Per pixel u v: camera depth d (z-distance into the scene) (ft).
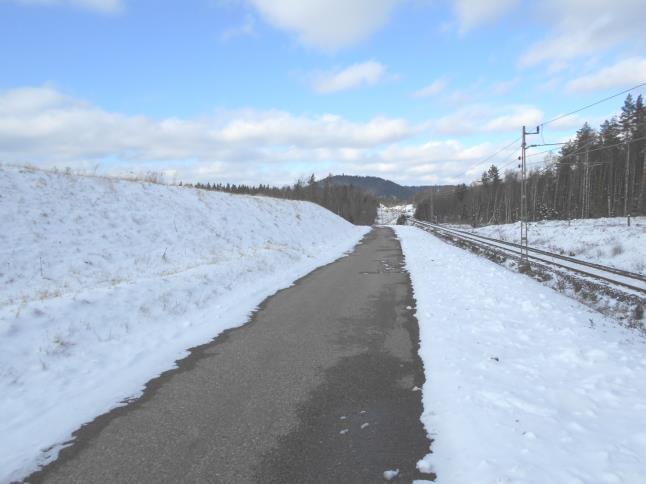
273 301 37.73
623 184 185.26
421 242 112.37
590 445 13.30
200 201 77.92
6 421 16.37
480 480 11.89
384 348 24.56
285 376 20.56
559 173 229.04
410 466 13.01
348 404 17.43
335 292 41.91
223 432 15.26
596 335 24.41
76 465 13.34
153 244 53.57
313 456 13.65
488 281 44.27
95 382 20.11
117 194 60.64
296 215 118.21
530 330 26.40
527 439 13.89
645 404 15.67
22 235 41.60
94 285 36.88
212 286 39.63
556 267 60.54
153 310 30.63
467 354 22.47
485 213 339.98
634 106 174.70
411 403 17.43
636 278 51.96
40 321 24.22
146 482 12.40
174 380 20.20
